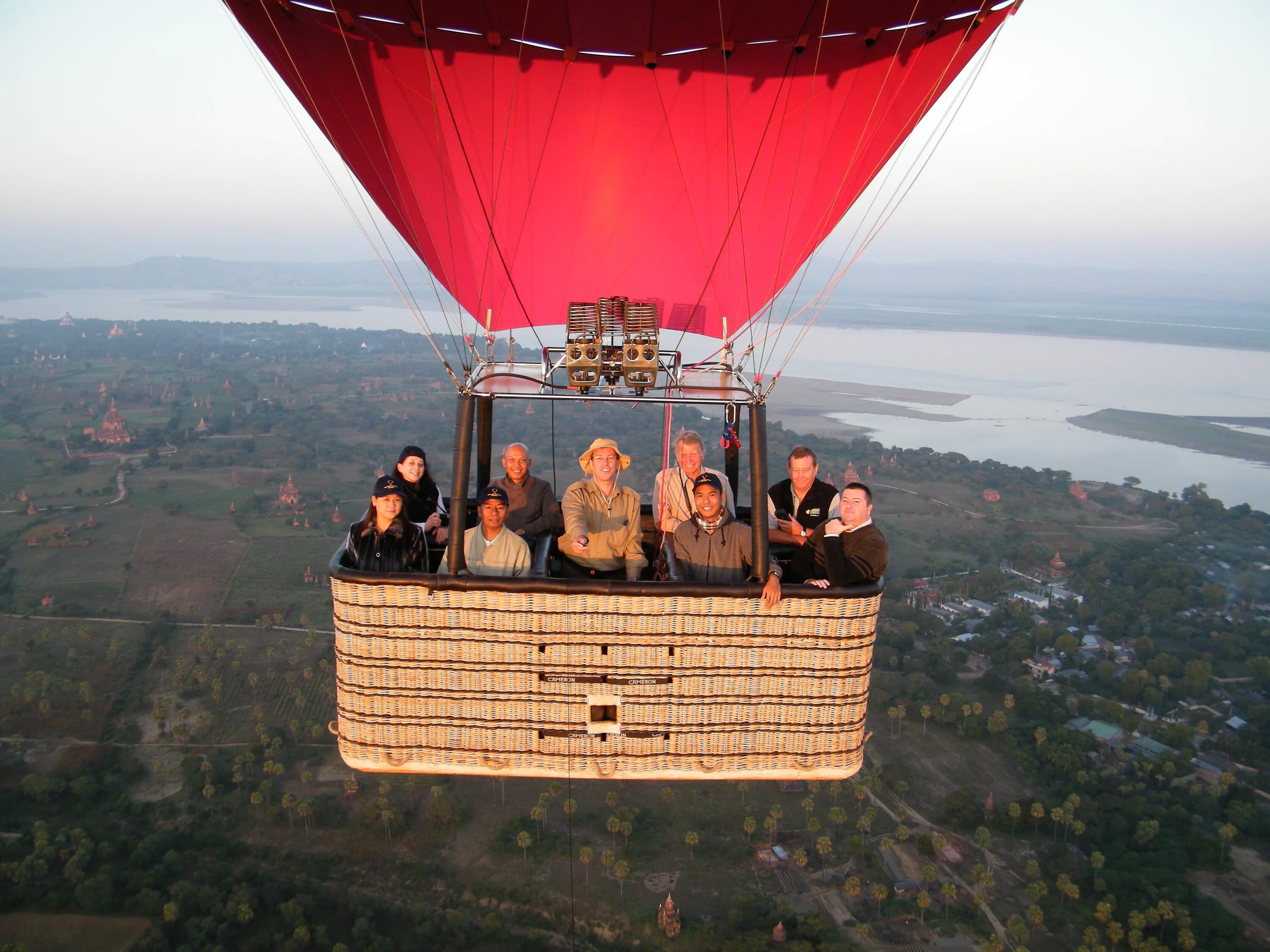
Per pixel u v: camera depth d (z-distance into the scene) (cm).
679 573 366
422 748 312
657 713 307
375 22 360
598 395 306
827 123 404
